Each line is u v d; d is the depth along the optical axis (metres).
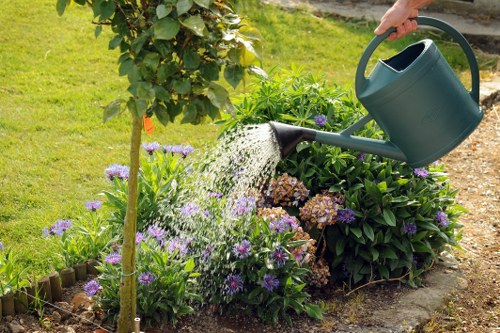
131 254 3.17
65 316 3.50
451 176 5.60
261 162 3.82
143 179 3.92
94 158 5.50
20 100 6.43
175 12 2.57
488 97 6.91
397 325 3.63
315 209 3.75
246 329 3.56
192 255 3.76
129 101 2.64
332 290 3.94
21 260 4.10
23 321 3.45
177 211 3.88
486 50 8.66
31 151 5.55
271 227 3.60
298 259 3.63
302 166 4.04
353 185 4.01
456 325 3.75
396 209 3.98
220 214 3.80
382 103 3.01
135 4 2.72
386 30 2.99
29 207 4.76
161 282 3.45
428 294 3.91
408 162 3.13
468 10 9.27
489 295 4.00
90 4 2.75
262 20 8.55
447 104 3.03
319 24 8.67
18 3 8.51
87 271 3.82
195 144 5.81
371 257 3.94
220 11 2.71
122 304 3.25
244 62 2.73
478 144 6.16
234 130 4.30
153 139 5.85
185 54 2.66
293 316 3.68
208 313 3.63
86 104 6.46
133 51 2.72
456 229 4.75
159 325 3.47
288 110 4.31
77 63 7.30
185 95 2.78
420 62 2.97
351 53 8.02
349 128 3.09
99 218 4.01
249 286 3.66
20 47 7.49
